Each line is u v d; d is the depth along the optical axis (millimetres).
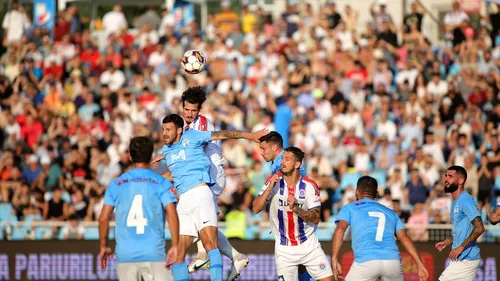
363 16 87375
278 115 70750
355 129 70875
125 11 89250
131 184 32125
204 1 88688
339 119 71438
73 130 72438
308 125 70438
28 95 77375
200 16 88688
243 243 55531
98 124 72438
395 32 80500
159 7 89000
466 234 41594
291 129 70188
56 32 84125
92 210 64125
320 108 72500
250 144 69562
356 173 66125
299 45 80000
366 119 71438
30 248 56969
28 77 79000
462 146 67625
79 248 56906
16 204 64688
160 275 31906
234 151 68500
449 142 68188
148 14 87000
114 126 72188
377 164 67625
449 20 83438
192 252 55812
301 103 73125
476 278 54250
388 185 64000
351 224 38312
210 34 85438
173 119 37625
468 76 75750
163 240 32312
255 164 65750
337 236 37938
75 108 75812
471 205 41188
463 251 41500
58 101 76062
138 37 83375
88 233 60719
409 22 82125
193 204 37469
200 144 37812
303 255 39000
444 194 63094
